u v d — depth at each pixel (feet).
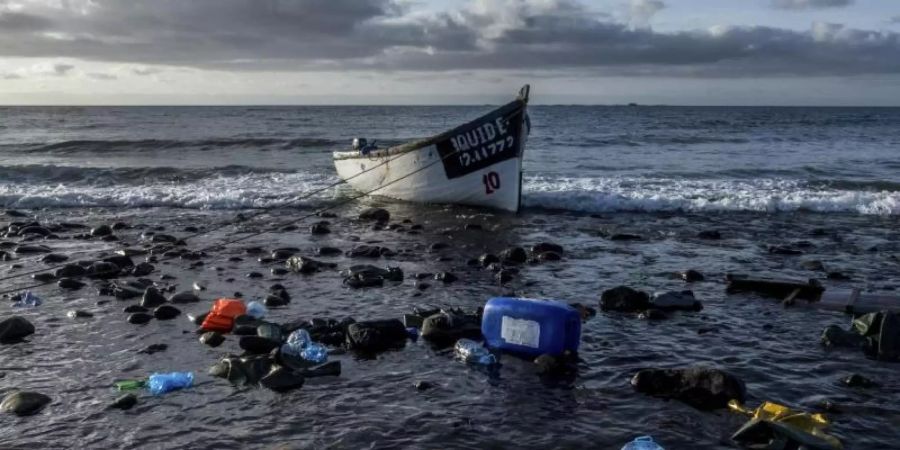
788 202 64.34
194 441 19.84
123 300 34.01
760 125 216.54
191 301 33.55
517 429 20.54
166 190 72.18
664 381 23.27
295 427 20.68
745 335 29.01
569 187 74.49
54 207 65.87
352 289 36.04
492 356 25.76
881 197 66.39
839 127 206.80
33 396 22.25
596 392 23.17
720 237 51.26
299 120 249.96
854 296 33.47
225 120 243.19
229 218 59.52
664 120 254.47
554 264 41.96
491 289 36.09
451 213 60.49
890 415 21.33
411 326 29.45
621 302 32.58
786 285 35.32
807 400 22.50
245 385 23.70
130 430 20.52
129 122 224.74
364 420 21.13
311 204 65.82
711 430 20.34
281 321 30.58
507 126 57.82
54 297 34.71
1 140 139.64
